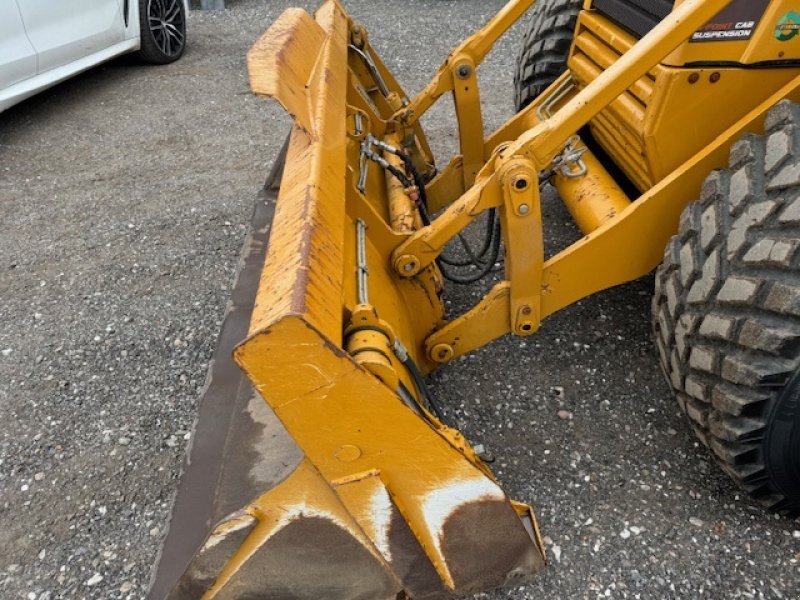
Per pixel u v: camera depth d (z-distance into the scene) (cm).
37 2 441
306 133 165
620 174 254
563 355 249
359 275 171
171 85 537
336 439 132
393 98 307
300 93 180
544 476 203
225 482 167
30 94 452
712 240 162
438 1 722
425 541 151
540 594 170
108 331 279
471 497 147
